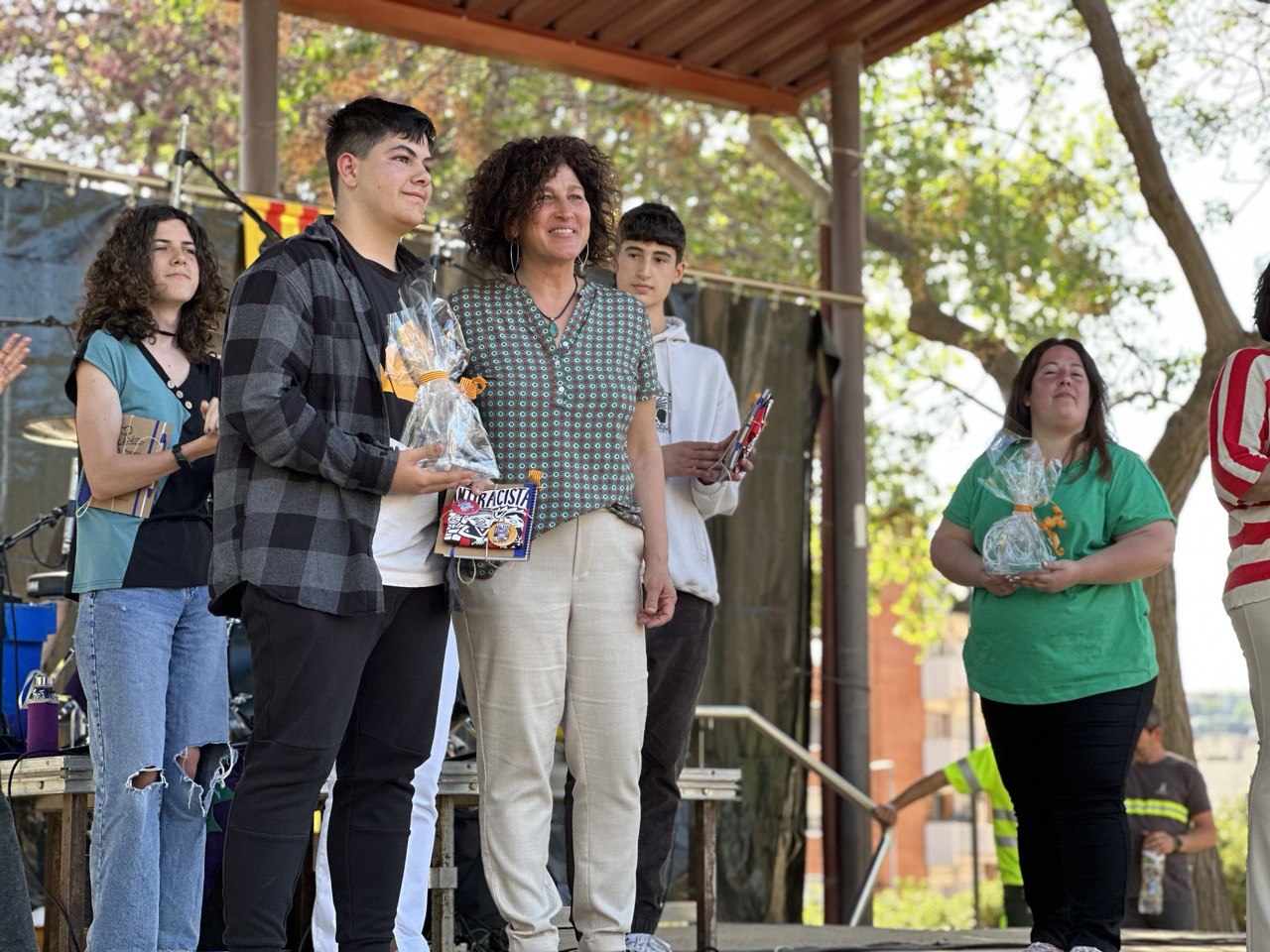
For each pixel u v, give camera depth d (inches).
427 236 259.0
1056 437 162.1
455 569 117.3
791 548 287.9
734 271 564.4
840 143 298.8
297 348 108.3
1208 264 381.1
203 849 148.4
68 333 234.4
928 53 551.8
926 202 553.0
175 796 144.9
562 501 125.9
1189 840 257.6
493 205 132.6
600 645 128.0
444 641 118.3
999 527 156.0
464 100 544.7
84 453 140.0
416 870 146.5
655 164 574.6
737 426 169.9
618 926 129.6
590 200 134.4
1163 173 381.7
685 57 305.9
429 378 113.7
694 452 157.3
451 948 165.9
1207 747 1138.7
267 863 104.8
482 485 113.6
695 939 214.5
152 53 522.6
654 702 156.1
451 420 112.3
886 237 549.3
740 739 279.1
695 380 168.4
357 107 118.1
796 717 284.5
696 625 158.2
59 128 514.6
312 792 107.2
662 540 132.4
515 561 125.7
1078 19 530.0
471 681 128.0
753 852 276.8
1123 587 157.1
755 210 571.8
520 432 126.6
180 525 142.2
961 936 215.3
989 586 159.2
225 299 153.3
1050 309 545.6
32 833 232.2
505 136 542.0
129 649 137.4
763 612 283.6
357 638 108.9
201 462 145.0
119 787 136.2
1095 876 152.2
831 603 293.9
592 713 128.3
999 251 541.6
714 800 182.4
